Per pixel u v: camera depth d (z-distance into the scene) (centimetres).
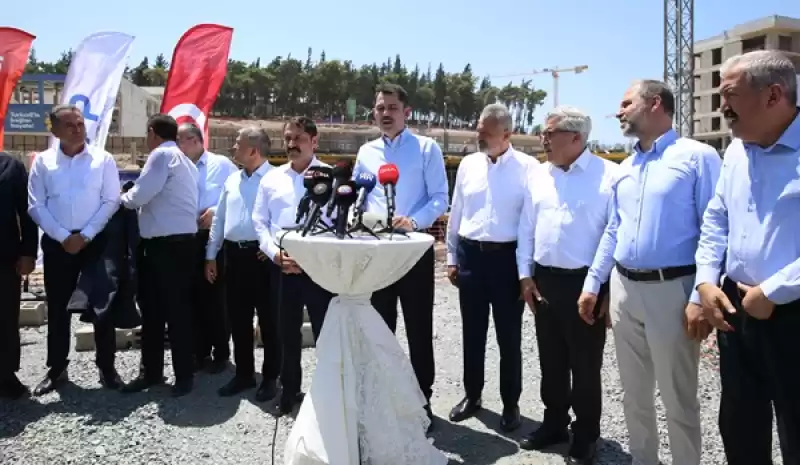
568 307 374
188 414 461
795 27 5416
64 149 503
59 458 386
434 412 465
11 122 2356
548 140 379
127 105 3669
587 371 372
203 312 566
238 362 508
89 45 822
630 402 349
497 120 412
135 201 484
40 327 721
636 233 323
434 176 446
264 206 464
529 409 471
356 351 334
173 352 503
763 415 281
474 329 440
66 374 526
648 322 322
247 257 495
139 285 518
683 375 323
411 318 429
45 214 488
